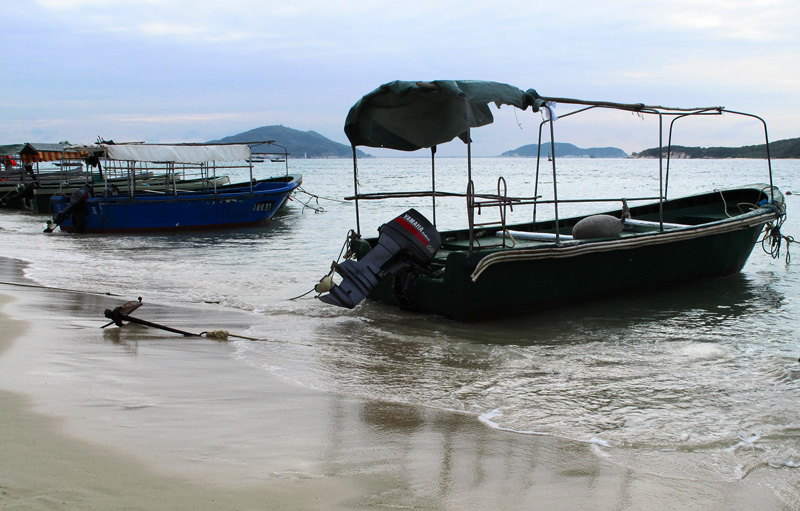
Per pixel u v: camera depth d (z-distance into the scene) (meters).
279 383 5.47
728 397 5.51
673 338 7.71
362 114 8.58
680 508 3.48
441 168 129.88
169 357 6.09
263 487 3.40
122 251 15.86
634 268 9.79
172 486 3.33
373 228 21.42
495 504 3.39
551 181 61.00
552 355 6.89
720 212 13.71
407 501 3.35
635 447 4.36
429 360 6.54
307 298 9.93
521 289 8.61
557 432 4.61
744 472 3.99
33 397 4.59
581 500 3.50
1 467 3.40
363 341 7.29
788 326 8.33
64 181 29.75
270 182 26.56
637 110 9.25
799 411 5.17
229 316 8.44
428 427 4.57
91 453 3.68
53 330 6.89
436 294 8.55
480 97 7.53
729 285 10.90
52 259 14.15
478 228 10.98
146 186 27.50
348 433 4.36
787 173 82.69
